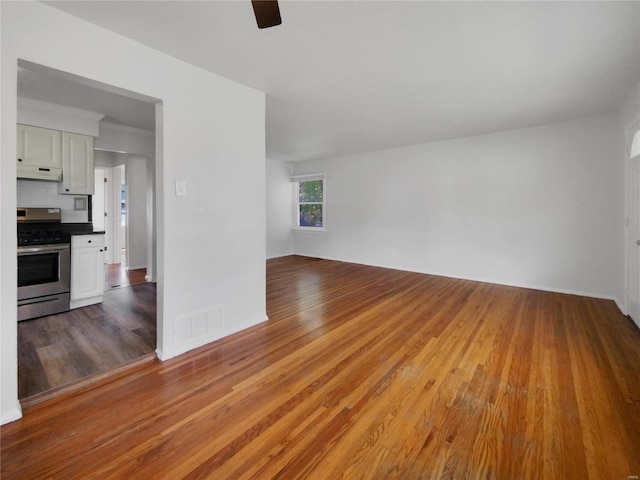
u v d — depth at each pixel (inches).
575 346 98.4
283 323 118.9
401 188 218.1
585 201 152.3
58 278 128.3
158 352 91.4
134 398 71.1
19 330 109.9
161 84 85.6
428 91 114.9
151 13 68.2
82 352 92.7
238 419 64.1
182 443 57.4
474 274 188.7
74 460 53.2
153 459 53.6
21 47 62.4
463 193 190.1
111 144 158.9
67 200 149.7
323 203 268.2
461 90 113.9
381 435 59.6
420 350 96.0
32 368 83.1
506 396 72.2
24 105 121.5
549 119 150.8
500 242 178.2
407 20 71.9
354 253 249.1
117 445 56.7
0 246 60.7
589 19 71.6
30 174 123.9
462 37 79.0
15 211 62.4
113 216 235.5
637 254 113.2
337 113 140.2
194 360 89.6
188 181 93.3
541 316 126.2
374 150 229.1
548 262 163.9
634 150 116.8
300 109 134.6
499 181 176.6
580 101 126.3
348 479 49.6
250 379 79.5
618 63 93.4
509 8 67.8
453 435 59.6
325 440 58.2
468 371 83.6
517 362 88.4
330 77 102.3
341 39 79.6
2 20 60.2
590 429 60.9
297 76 101.3
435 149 200.2
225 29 74.7
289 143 203.6
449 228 197.2
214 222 101.0
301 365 86.8
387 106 131.3
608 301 145.3
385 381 78.7
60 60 67.6
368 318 124.3
